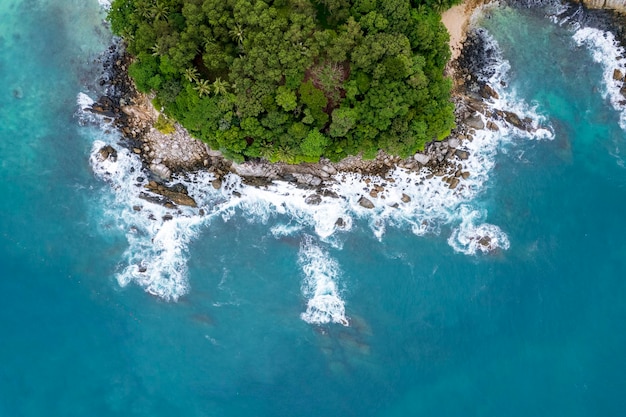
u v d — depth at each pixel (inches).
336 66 1876.2
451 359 2107.5
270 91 1828.2
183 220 2139.5
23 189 2142.0
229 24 1774.1
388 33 1846.7
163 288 2113.7
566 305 2121.1
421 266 2140.7
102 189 2135.8
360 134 1925.4
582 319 2112.5
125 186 2134.6
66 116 2144.4
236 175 2137.1
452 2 1948.8
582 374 2087.8
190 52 1802.4
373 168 2138.3
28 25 2143.2
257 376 2087.8
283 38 1763.0
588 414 2059.5
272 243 2142.0
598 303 2119.8
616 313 2113.7
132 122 2111.2
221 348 2096.5
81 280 2117.4
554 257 2143.2
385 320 2118.6
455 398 2091.5
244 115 1860.2
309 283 2127.2
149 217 2134.6
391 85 1819.6
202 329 2102.6
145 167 2133.4
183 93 1851.6
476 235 2145.7
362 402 2087.8
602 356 2092.8
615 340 2098.9
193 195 2143.2
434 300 2126.0
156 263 2123.5
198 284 2118.6
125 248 2127.2
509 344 2106.3
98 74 2126.0
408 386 2098.9
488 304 2122.3
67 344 2101.4
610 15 2139.5
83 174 2140.7
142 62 1859.0
